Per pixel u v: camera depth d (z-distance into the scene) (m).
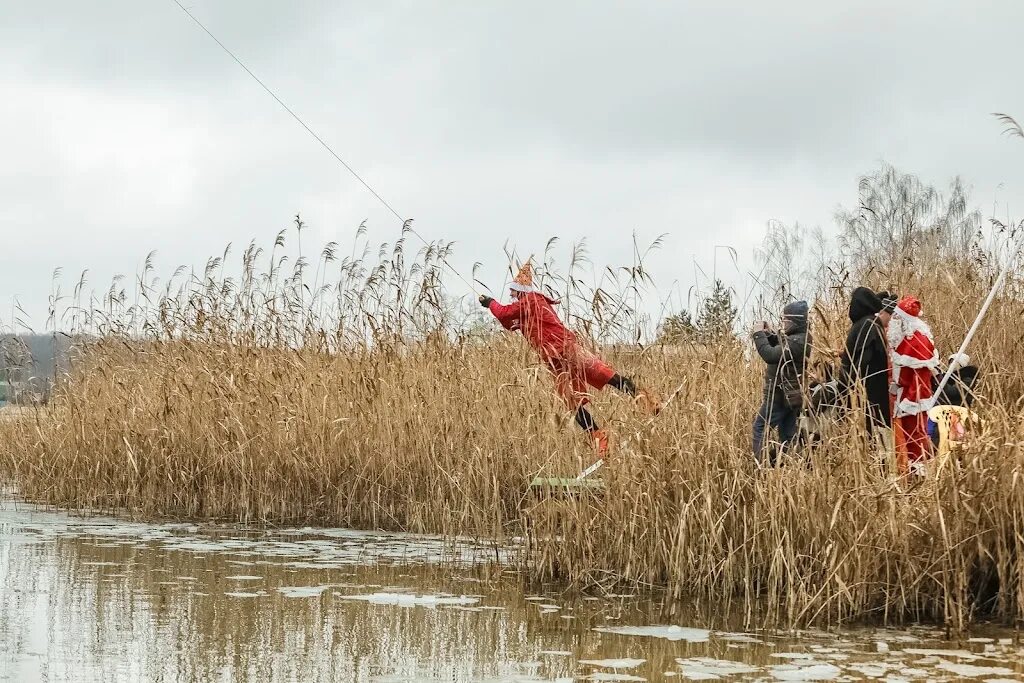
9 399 16.84
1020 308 11.66
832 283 12.97
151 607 8.19
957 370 9.95
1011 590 8.09
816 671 6.52
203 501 14.20
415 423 13.22
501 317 12.06
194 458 14.27
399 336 14.30
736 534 8.80
